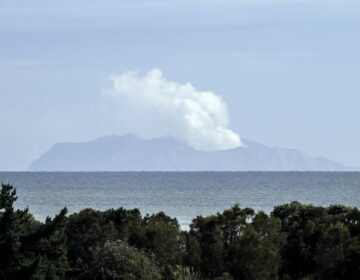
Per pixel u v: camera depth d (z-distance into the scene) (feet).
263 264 330.75
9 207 270.67
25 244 270.67
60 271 281.33
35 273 262.47
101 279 294.46
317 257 336.29
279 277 348.79
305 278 343.26
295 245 359.05
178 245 337.72
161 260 329.11
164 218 371.15
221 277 314.35
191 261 337.11
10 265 262.88
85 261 335.67
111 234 347.77
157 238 336.08
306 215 379.76
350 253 322.55
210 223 357.41
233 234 352.69
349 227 363.76
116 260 297.94
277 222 349.82
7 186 273.54
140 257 304.09
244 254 332.19
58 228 276.21
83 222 355.15
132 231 346.54
